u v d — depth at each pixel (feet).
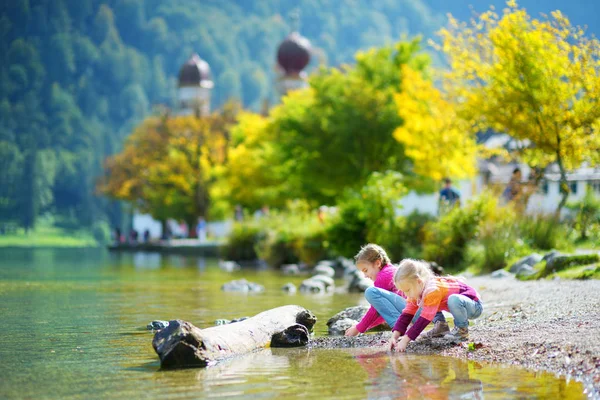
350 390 20.68
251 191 184.96
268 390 20.81
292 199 157.89
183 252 183.62
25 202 533.55
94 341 29.99
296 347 28.12
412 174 132.57
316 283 55.88
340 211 82.12
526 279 46.68
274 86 417.08
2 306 44.24
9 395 20.49
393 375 22.52
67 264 114.73
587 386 20.75
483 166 168.35
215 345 25.70
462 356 25.21
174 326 24.97
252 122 191.93
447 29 74.79
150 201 273.33
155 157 253.85
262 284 64.80
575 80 65.46
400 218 73.46
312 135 137.49
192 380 22.22
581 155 66.80
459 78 74.54
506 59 67.36
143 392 20.75
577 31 66.23
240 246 115.96
